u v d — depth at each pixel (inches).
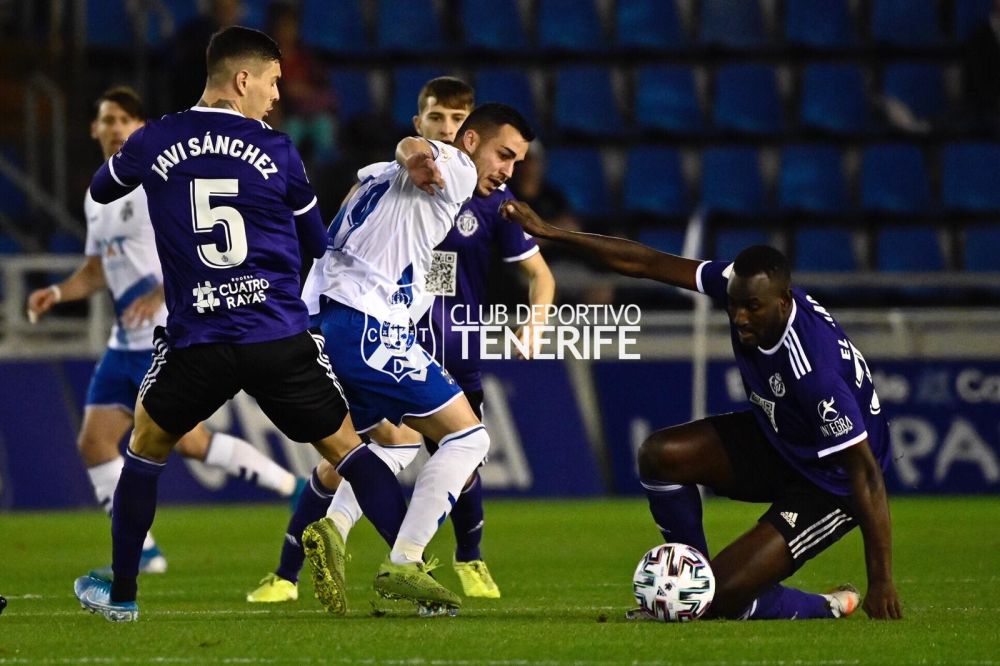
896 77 2709.2
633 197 2524.6
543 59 2706.7
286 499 1998.0
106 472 1251.2
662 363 2031.3
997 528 1588.3
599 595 1048.8
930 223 2443.4
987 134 2593.5
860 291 2359.7
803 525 850.8
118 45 2637.8
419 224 902.4
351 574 1234.6
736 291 828.0
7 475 1943.9
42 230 2367.1
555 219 2058.3
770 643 740.7
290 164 829.8
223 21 2151.8
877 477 827.4
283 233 831.1
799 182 2546.8
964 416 2032.5
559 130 2598.4
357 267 906.1
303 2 2746.1
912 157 2541.8
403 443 969.5
